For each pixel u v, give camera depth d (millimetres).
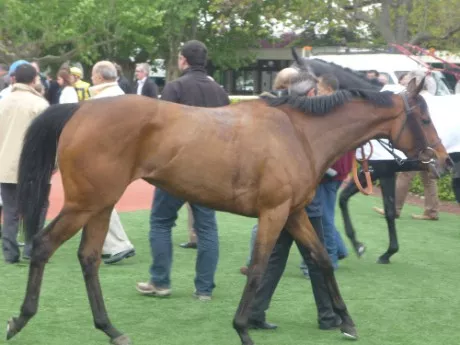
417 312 5863
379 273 7090
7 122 6863
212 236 5965
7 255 7027
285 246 5324
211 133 4816
